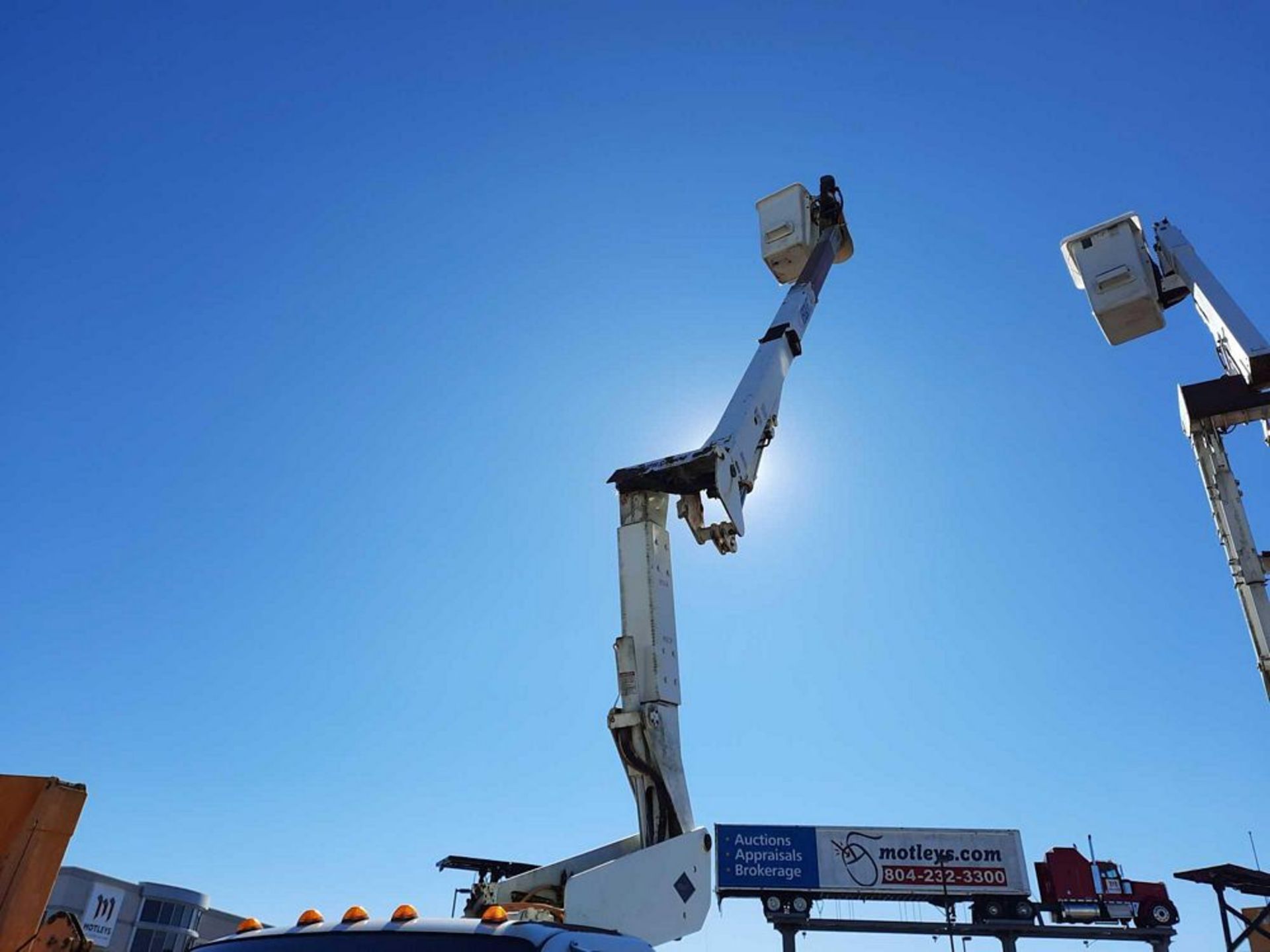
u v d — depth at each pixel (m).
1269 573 12.48
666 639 8.25
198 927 34.94
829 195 17.28
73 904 30.42
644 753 7.68
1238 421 13.12
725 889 40.78
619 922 6.59
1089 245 15.46
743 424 10.22
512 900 7.11
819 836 41.53
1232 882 18.95
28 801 7.08
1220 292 13.62
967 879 40.41
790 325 12.94
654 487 9.05
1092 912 39.69
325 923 4.12
